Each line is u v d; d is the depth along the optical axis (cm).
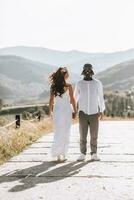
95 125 1017
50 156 1105
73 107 1017
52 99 1016
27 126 1800
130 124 2880
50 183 752
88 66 1023
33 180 779
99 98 1024
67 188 710
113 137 1702
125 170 876
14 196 654
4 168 912
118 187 714
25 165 954
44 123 2261
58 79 1006
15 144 1257
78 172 858
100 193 672
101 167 916
